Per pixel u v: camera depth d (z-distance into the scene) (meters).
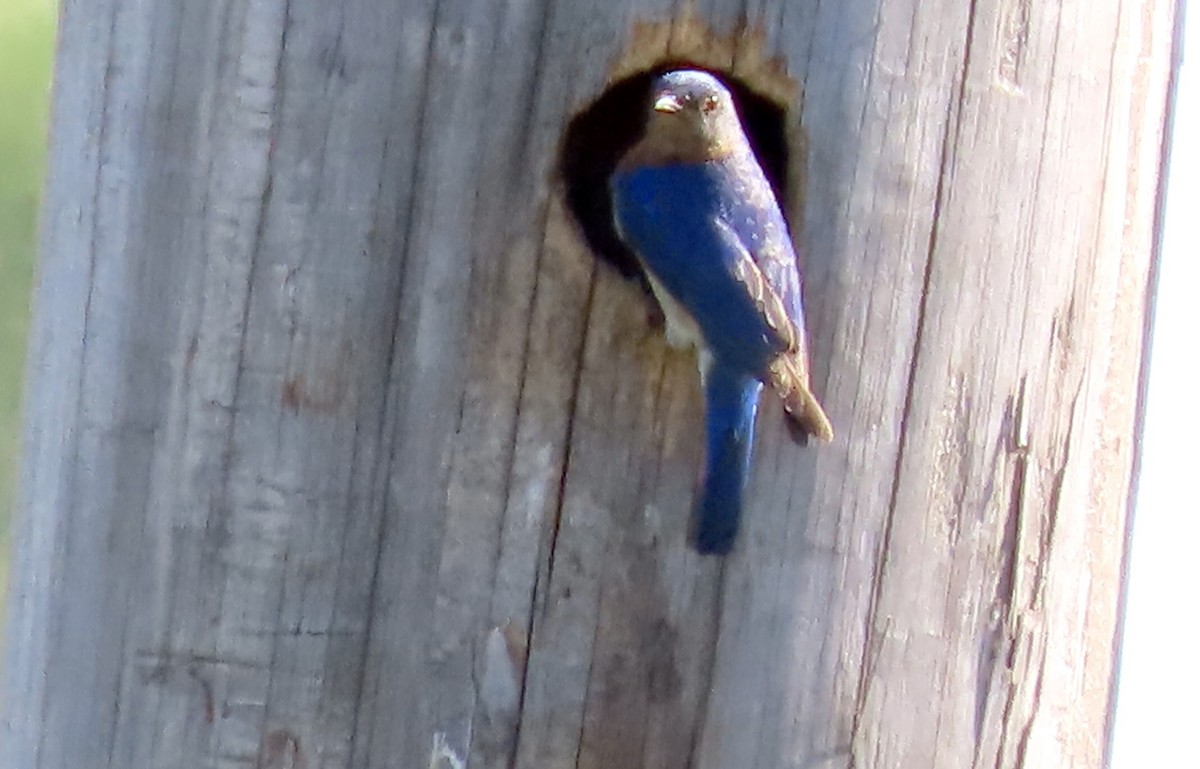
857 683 5.37
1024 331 5.48
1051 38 5.46
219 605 5.30
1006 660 5.52
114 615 5.37
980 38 5.37
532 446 5.30
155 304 5.31
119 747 5.37
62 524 5.43
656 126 5.73
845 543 5.35
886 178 5.35
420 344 5.27
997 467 5.46
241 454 5.27
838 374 5.36
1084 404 5.64
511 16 5.25
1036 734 5.60
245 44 5.23
